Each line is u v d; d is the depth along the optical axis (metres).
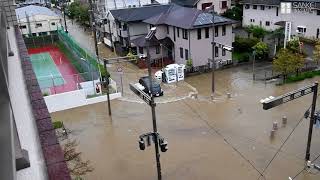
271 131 17.00
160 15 31.48
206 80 26.12
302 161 14.63
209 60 28.16
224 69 28.36
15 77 4.47
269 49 30.03
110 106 22.03
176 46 29.83
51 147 2.67
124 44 36.00
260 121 18.75
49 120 3.15
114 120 20.19
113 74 28.78
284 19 35.81
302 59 24.59
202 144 16.61
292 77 24.78
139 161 15.45
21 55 5.93
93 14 43.88
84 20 50.97
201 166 14.71
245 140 16.77
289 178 13.26
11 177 1.45
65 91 24.05
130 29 34.06
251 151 15.70
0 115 1.87
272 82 24.75
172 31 30.03
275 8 36.31
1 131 1.72
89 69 26.30
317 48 26.69
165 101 22.52
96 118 20.67
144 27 34.53
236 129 18.00
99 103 22.97
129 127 19.14
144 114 20.77
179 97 23.05
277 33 32.88
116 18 36.00
